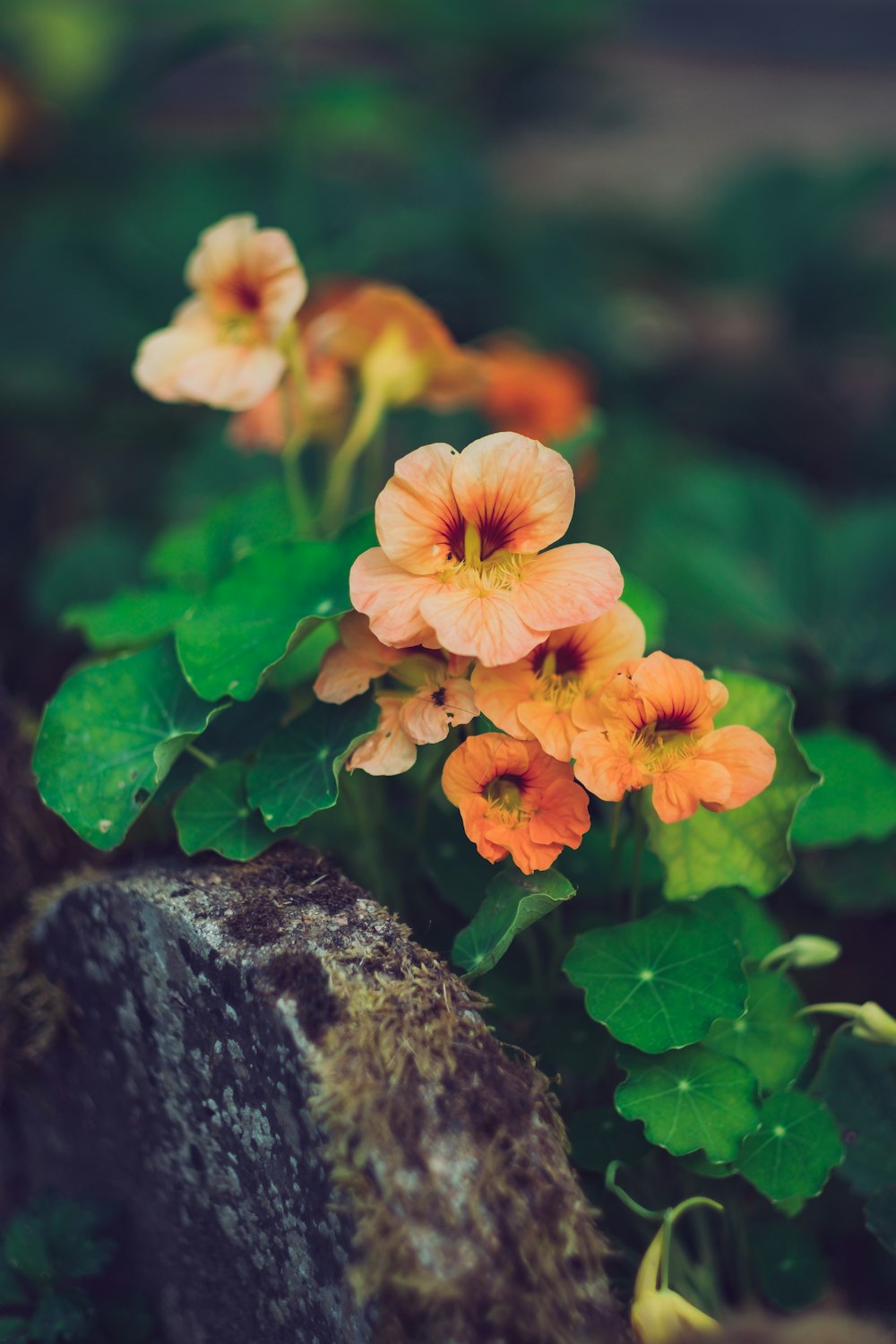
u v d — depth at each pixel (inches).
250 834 19.4
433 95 50.8
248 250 21.1
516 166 62.4
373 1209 17.1
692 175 64.8
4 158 48.7
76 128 48.6
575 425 28.3
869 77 71.9
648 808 19.4
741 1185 20.1
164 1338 21.0
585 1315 17.1
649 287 54.7
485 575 18.5
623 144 67.9
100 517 44.1
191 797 19.6
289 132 42.3
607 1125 19.1
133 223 44.1
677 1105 18.4
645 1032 18.4
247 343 21.3
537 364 28.1
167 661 20.3
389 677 19.3
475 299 46.8
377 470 25.2
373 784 20.6
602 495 37.1
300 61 57.8
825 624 30.0
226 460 34.4
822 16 71.4
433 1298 16.8
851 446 48.0
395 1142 17.1
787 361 53.6
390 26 48.6
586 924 20.1
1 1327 20.1
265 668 19.1
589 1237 17.3
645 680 18.1
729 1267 20.1
